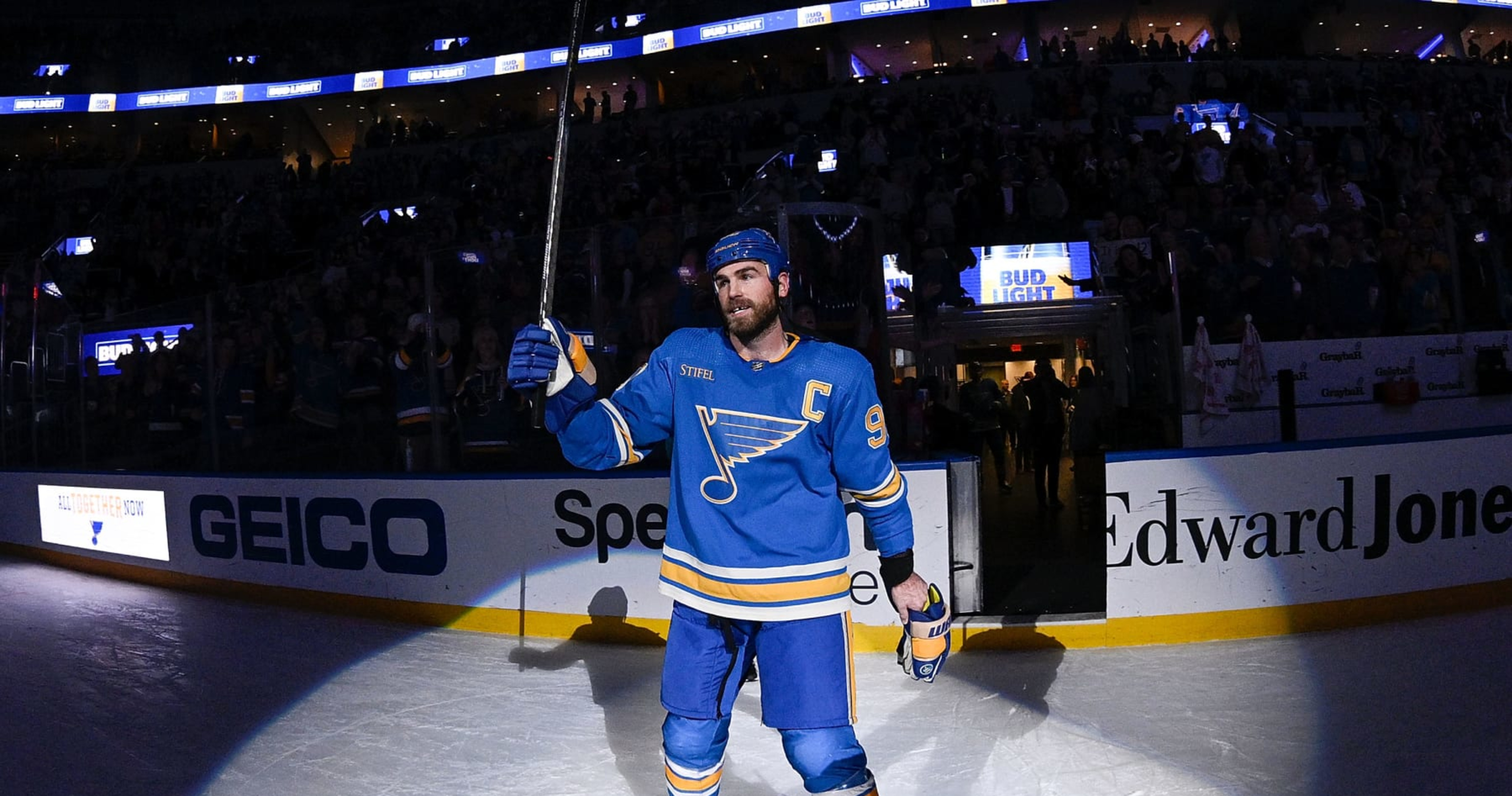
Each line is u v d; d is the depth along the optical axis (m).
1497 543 5.32
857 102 17.77
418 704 4.30
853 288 7.64
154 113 26.44
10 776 3.62
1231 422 8.83
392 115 26.91
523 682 4.58
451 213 16.30
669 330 6.56
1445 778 3.15
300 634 5.67
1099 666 4.51
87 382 8.38
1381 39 25.92
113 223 19.31
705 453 2.33
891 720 3.86
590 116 21.94
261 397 7.10
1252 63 20.33
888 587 2.39
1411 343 8.84
